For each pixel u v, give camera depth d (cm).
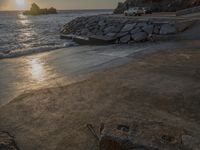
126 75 785
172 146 289
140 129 335
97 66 973
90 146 398
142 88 644
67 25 3047
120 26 1989
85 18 2900
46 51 1525
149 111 498
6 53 1391
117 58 1098
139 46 1420
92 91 660
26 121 505
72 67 1004
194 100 538
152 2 5009
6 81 837
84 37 1955
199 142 296
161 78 717
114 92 635
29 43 2023
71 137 430
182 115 469
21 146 411
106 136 330
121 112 506
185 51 1088
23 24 5538
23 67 1059
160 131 326
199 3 3950
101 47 1556
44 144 414
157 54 1077
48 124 486
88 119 491
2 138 428
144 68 852
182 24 1641
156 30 1673
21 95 676
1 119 520
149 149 293
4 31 3562
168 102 538
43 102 607
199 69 778
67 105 575
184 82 666
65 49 1577
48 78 852
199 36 1390
